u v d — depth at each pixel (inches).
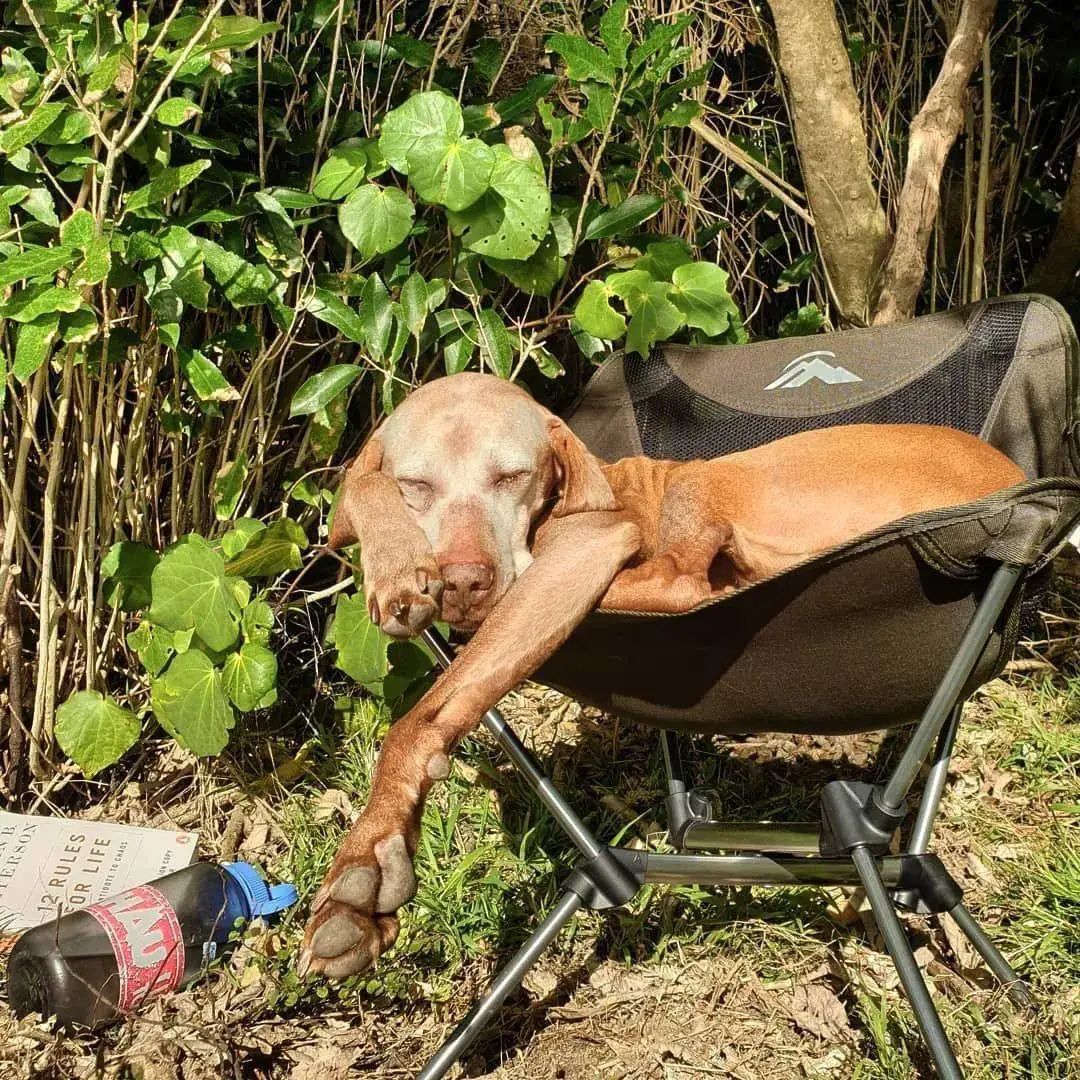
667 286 114.3
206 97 113.3
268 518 127.9
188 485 123.7
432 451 87.0
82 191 99.7
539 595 77.7
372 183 113.1
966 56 128.1
